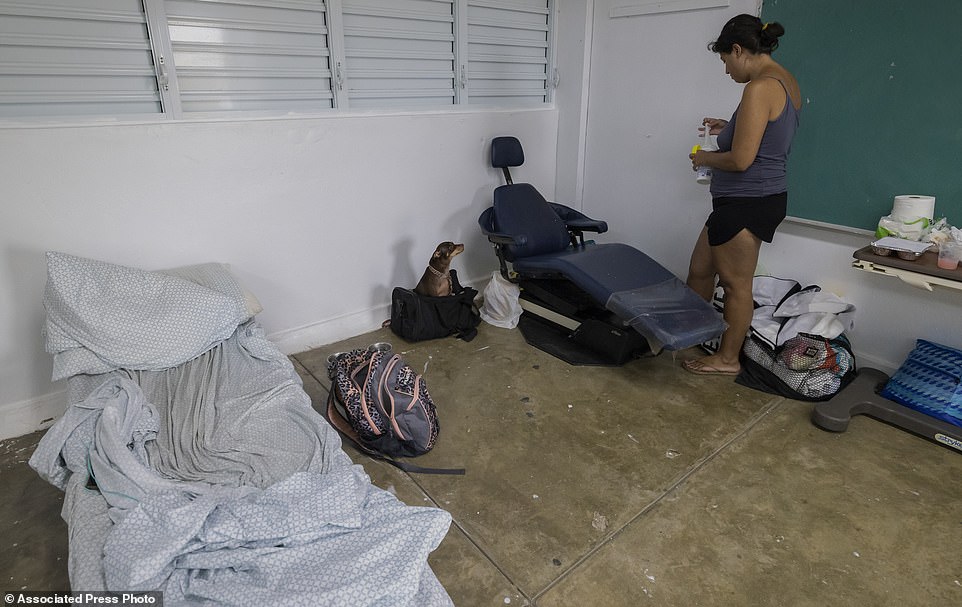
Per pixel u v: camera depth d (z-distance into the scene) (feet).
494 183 11.07
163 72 7.11
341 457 5.26
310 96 8.44
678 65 9.76
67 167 6.73
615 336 8.64
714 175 7.77
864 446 6.96
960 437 6.72
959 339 7.53
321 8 8.16
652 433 7.22
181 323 6.31
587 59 11.07
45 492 6.22
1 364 6.93
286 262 8.80
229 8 7.47
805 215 8.66
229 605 3.74
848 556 5.37
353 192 9.19
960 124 6.93
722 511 5.93
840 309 8.13
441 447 6.96
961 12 6.63
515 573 5.20
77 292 6.06
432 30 9.51
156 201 7.43
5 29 6.19
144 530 4.10
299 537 4.21
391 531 4.29
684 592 5.01
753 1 8.52
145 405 5.58
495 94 10.77
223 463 5.22
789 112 6.99
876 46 7.40
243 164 7.98
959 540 5.53
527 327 9.99
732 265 7.79
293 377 6.51
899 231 7.34
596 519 5.83
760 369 8.27
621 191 11.33
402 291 9.45
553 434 7.21
